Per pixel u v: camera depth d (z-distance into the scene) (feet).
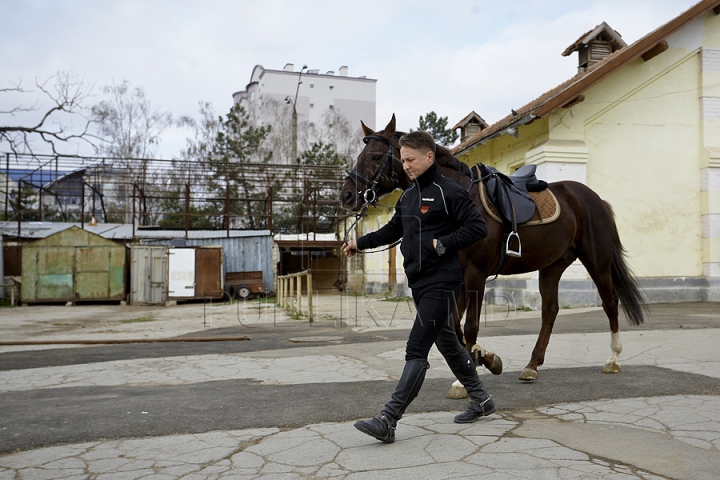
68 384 18.13
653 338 25.07
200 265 72.49
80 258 71.92
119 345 28.48
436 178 11.78
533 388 15.81
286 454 10.46
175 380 18.56
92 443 11.44
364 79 244.22
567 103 43.32
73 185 114.32
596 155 46.57
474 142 52.19
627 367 18.72
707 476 9.04
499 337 26.96
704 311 38.78
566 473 9.18
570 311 40.50
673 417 12.50
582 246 18.54
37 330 38.42
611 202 46.73
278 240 92.32
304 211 108.17
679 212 47.98
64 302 73.26
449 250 11.05
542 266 17.37
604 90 46.55
